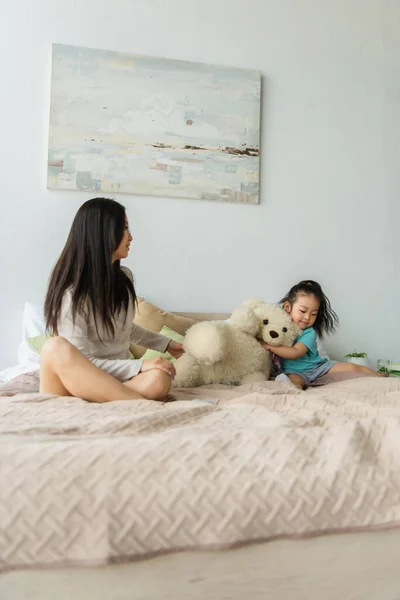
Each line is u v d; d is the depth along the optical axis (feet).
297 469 2.44
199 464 2.39
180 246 7.96
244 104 8.18
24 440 2.61
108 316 4.90
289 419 3.16
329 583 2.22
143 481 2.26
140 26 7.89
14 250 7.37
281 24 8.49
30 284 7.40
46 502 2.12
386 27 8.88
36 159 7.47
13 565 1.99
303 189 8.50
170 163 7.88
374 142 8.82
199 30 8.13
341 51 8.75
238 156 8.14
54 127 7.47
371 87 8.83
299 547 2.22
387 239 8.80
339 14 8.75
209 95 8.05
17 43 7.46
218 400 4.40
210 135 8.04
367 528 2.30
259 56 8.38
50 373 4.21
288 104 8.48
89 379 4.08
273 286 8.32
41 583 1.99
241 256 8.20
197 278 8.01
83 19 7.69
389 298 8.79
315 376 6.68
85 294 4.86
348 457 2.54
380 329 8.75
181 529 2.14
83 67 7.58
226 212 8.14
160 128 7.85
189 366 5.55
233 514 2.20
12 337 7.31
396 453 2.64
